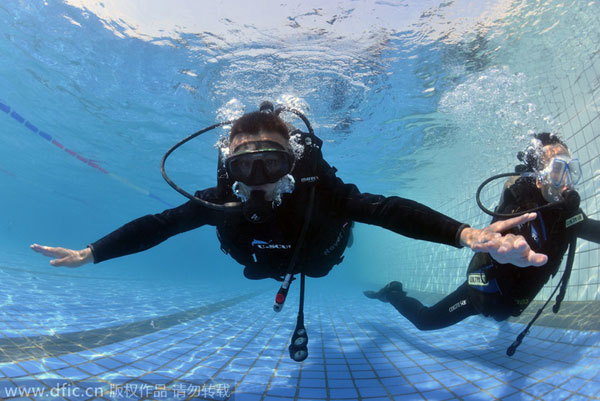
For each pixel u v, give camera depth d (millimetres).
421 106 7434
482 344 3375
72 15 6191
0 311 3721
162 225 2020
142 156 13406
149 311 5547
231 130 1933
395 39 5605
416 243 12227
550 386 2041
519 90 5863
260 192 1876
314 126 8688
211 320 5219
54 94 9516
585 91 4453
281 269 2391
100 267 21109
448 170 10562
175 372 2406
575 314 3336
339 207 2094
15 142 15719
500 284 2791
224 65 6648
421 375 2523
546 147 2613
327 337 4098
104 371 2230
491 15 4992
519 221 1297
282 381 2398
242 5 5359
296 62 6301
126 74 7660
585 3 4168
